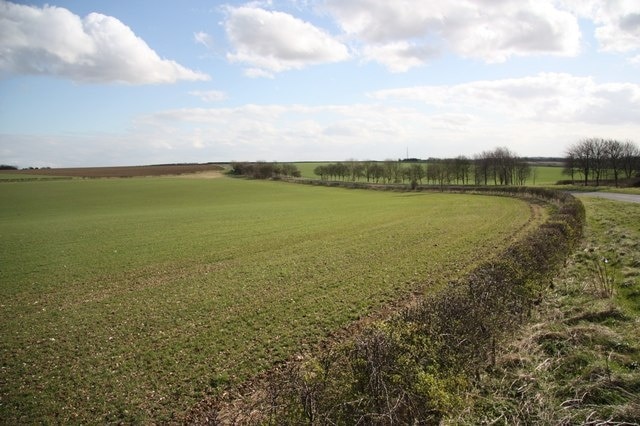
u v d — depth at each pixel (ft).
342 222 149.07
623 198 176.65
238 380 38.27
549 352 32.78
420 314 32.48
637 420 23.02
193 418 32.65
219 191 335.67
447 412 24.45
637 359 29.19
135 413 33.58
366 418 22.54
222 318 54.65
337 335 48.03
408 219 152.05
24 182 405.18
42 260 94.22
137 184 397.60
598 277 51.29
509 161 358.23
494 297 36.17
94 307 61.21
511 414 25.31
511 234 109.60
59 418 33.24
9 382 39.29
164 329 51.52
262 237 120.88
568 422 23.71
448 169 383.24
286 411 22.38
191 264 88.99
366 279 70.85
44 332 51.75
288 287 68.03
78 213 201.46
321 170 513.45
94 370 41.19
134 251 103.65
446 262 81.05
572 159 328.90
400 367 25.22
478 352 30.53
